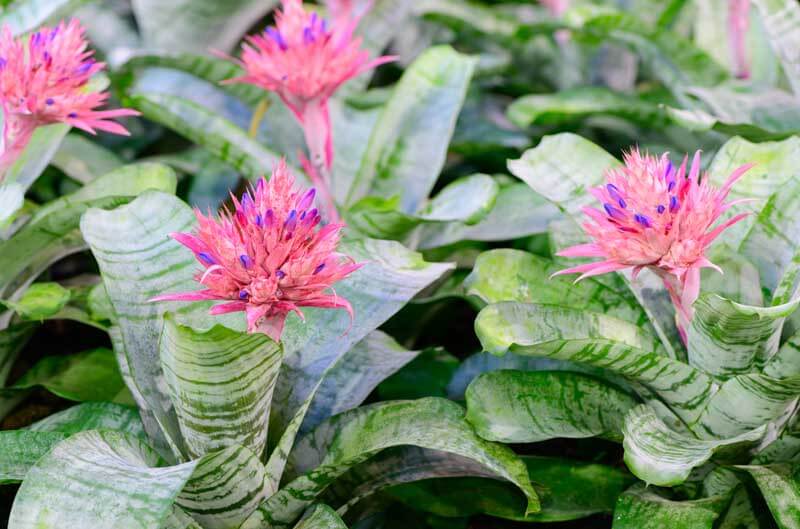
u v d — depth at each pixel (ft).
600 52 6.59
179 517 3.99
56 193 5.92
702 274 4.28
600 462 4.84
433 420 4.20
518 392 4.30
